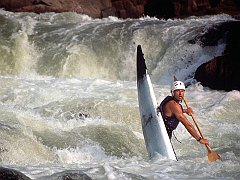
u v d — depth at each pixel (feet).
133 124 121.39
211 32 200.44
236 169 80.84
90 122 115.65
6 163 85.56
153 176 75.77
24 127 99.60
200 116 129.59
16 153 88.48
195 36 200.03
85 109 126.62
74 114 123.54
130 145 103.35
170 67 196.54
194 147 104.68
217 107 135.54
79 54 199.72
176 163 85.76
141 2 284.61
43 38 210.38
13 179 64.23
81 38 208.33
